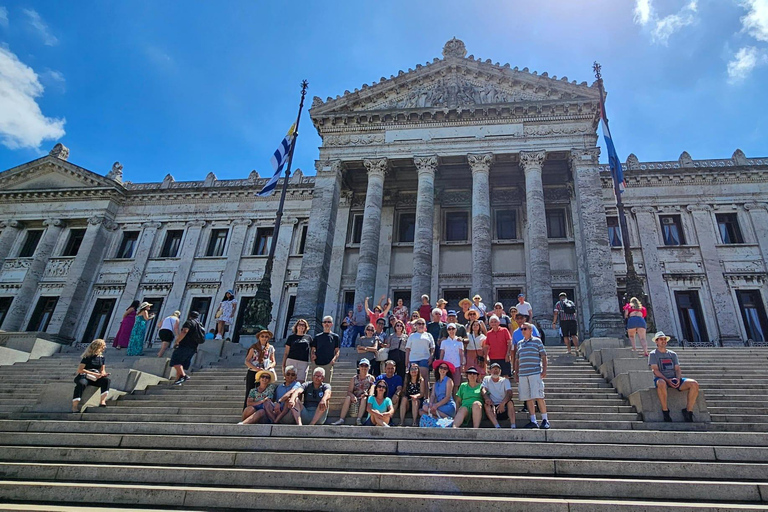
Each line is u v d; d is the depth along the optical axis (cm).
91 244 3441
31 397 1383
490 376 1045
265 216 3456
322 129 2922
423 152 2752
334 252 3016
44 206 3669
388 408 1018
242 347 1952
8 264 3519
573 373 1397
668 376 1006
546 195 2967
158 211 3616
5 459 815
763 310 2706
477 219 2523
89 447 870
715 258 2825
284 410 1004
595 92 2642
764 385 1217
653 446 768
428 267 2473
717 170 2975
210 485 707
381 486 681
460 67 2869
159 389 1366
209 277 3325
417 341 1155
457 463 732
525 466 718
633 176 3048
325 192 2727
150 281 3366
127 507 650
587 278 2334
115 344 2009
